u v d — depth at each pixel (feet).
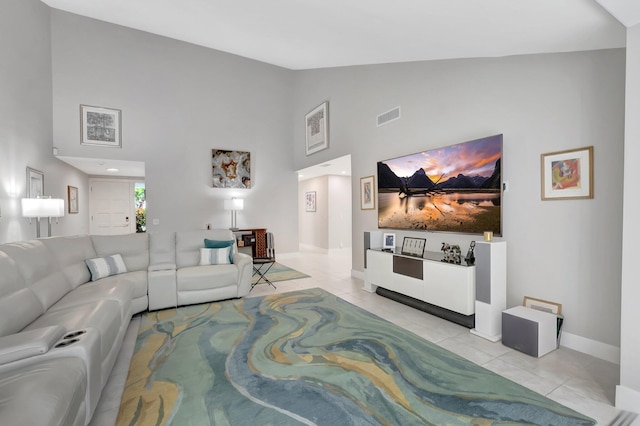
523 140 8.94
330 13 7.92
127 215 25.64
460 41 8.14
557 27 6.37
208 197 21.24
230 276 12.59
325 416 5.55
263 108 23.17
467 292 9.34
